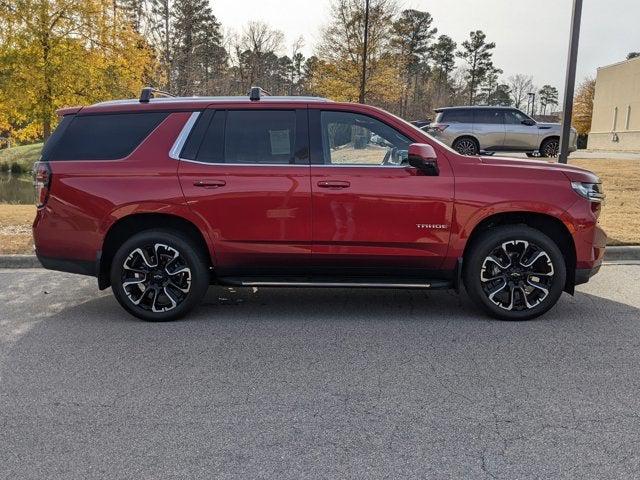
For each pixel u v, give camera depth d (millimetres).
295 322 5305
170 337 4914
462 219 5066
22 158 35906
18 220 10406
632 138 41375
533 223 5355
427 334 4949
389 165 5141
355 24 27391
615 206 11141
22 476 2896
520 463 2982
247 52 39312
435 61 69562
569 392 3805
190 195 5141
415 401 3686
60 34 17203
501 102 78250
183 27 28719
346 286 5207
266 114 5258
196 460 3025
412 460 3016
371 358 4410
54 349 4637
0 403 3689
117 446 3168
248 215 5137
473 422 3410
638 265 7488
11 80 16922
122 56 18484
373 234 5098
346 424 3396
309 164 5137
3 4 16375
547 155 18125
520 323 5234
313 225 5121
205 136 5242
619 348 4598
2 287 6605
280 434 3285
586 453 3072
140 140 5273
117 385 3949
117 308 5797
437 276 5266
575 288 6418
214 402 3688
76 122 5363
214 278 5457
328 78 29078
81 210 5203
